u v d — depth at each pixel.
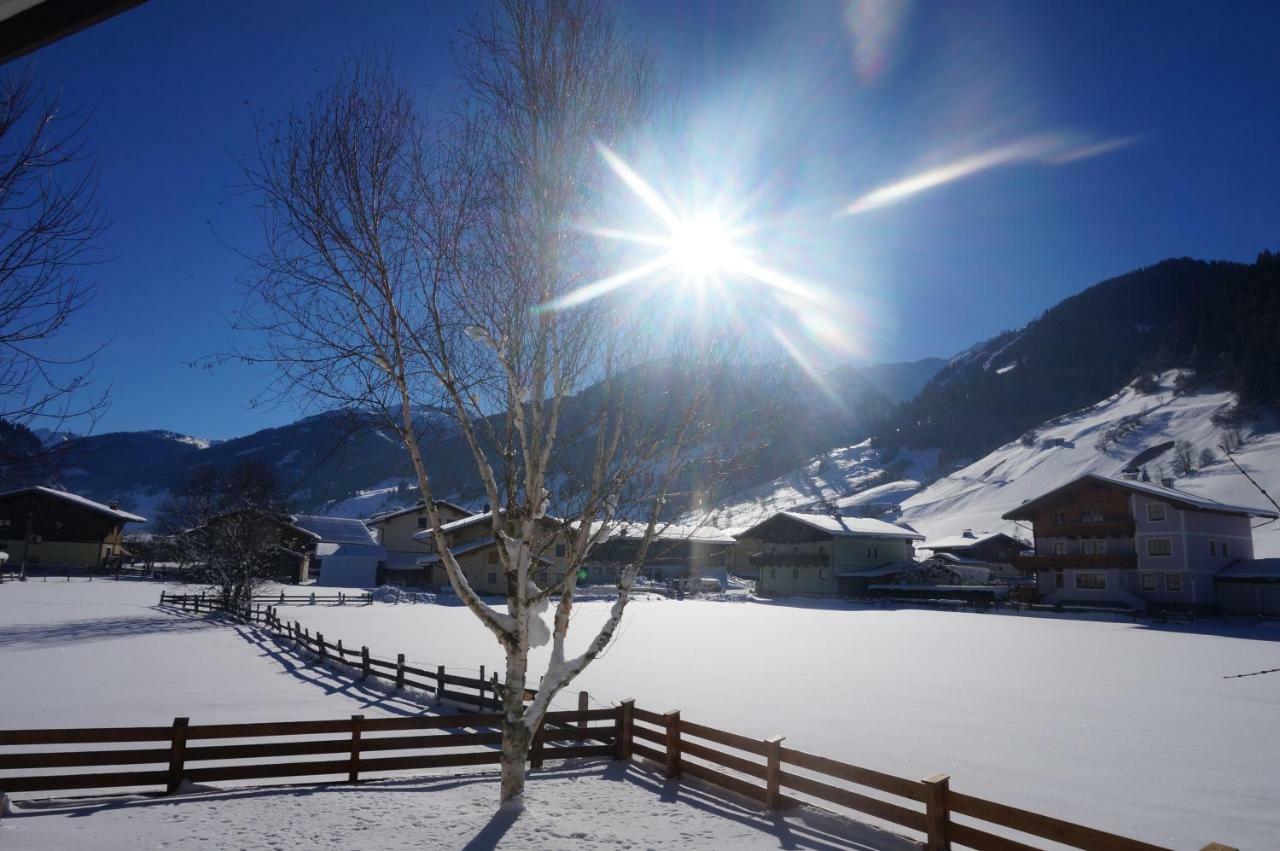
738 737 10.20
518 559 9.77
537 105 9.48
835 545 75.69
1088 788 10.98
